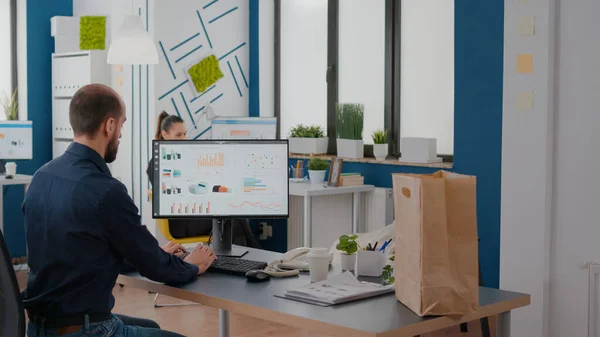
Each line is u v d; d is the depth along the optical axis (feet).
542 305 14.32
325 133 23.09
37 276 8.15
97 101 8.31
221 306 7.97
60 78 24.03
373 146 20.85
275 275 9.11
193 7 22.72
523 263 14.55
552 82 14.19
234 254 10.53
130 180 22.97
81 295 7.95
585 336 14.11
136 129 22.65
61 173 8.18
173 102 22.40
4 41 24.31
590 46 13.78
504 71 14.58
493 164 17.38
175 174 10.47
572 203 14.14
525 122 14.37
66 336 7.88
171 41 22.25
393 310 7.39
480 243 17.70
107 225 7.98
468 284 7.25
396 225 7.79
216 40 23.38
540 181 14.25
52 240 8.02
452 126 19.76
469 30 17.65
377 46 21.48
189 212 10.49
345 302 7.72
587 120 13.89
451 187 7.19
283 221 23.57
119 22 22.93
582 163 13.99
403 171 19.92
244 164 10.49
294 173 21.81
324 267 8.80
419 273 7.14
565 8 13.98
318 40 23.16
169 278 8.46
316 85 23.30
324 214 21.68
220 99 23.61
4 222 23.73
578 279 14.15
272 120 22.09
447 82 19.80
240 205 10.49
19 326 7.39
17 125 22.97
